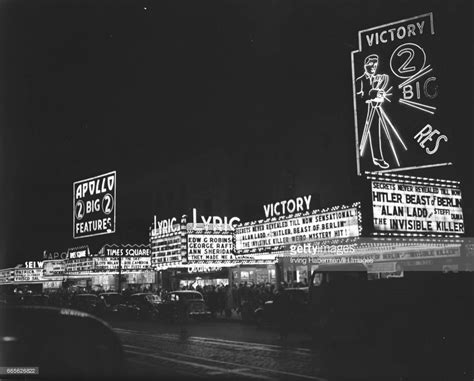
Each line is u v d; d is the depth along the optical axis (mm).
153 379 11352
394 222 22172
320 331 17172
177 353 15922
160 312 30250
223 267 40625
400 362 13562
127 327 26938
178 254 39594
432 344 13891
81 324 6965
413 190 22812
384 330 14969
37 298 45688
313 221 27828
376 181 22109
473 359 13289
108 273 52094
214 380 11352
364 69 30531
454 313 13664
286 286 30656
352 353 15297
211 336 21188
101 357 6758
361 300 15727
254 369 12781
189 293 29719
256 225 32062
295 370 12586
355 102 30625
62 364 6574
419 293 14328
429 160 27609
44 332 6691
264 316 22891
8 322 6828
